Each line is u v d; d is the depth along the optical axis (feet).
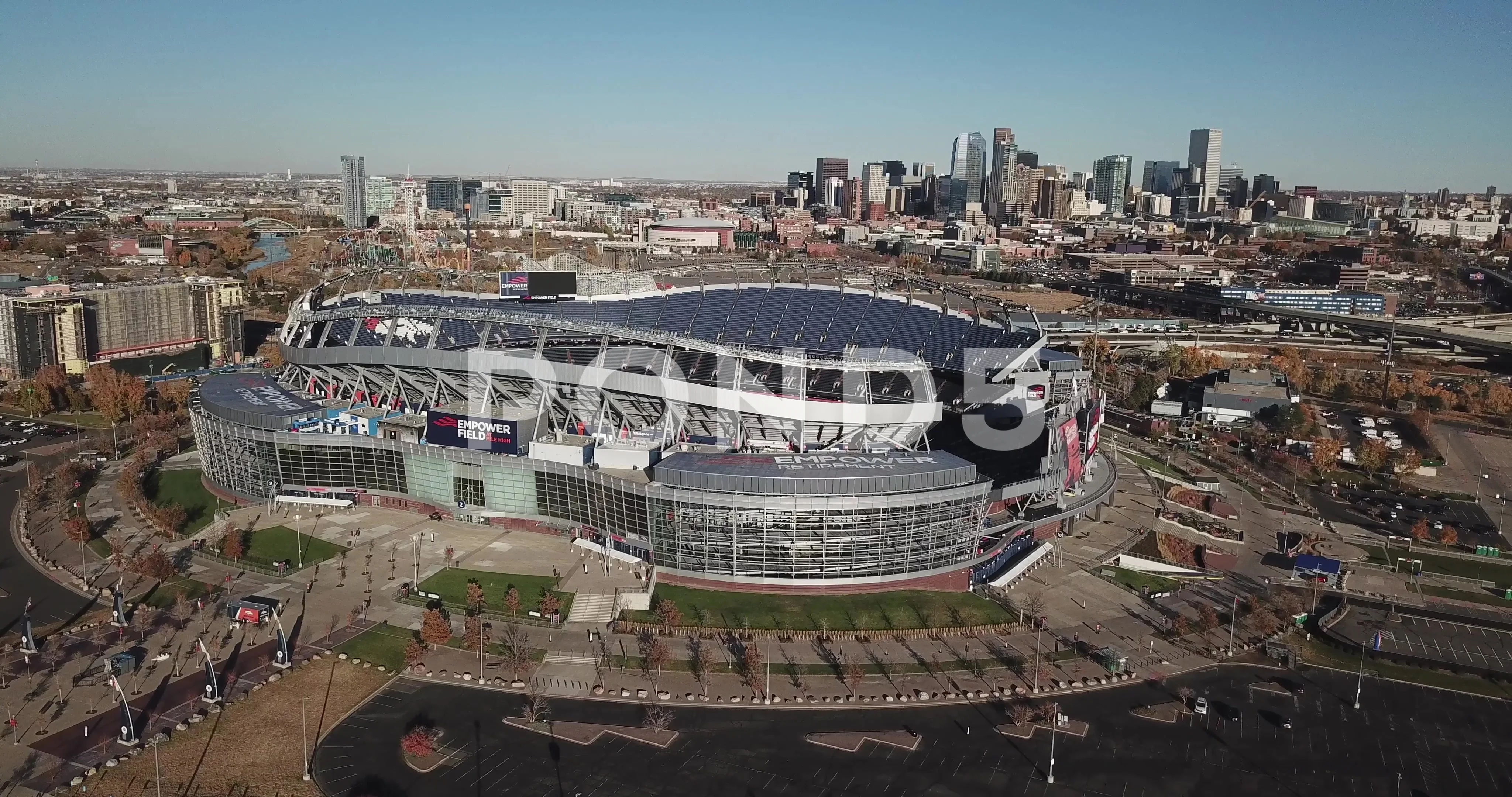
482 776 444.14
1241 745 487.61
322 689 512.63
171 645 553.23
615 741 474.90
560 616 594.24
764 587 641.40
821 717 502.79
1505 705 535.19
